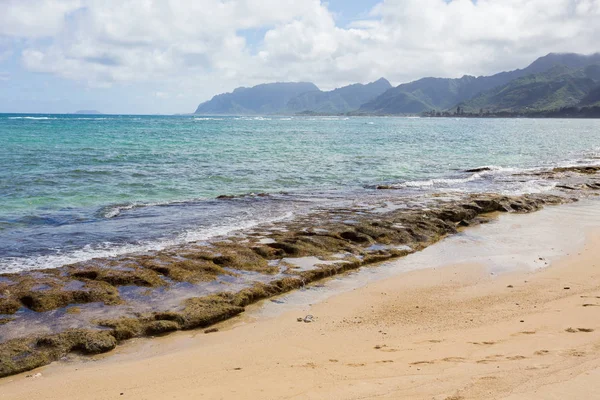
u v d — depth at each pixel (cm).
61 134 6962
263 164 3928
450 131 11906
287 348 916
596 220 2145
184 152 4678
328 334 989
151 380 784
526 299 1173
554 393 608
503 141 7906
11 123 10838
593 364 703
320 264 1428
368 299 1212
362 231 1741
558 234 1891
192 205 2262
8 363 848
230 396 682
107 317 1034
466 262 1530
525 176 3538
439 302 1179
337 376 740
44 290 1120
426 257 1588
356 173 3606
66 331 957
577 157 5328
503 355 789
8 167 3181
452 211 2081
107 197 2430
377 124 18788
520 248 1692
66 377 819
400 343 909
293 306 1171
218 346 945
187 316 1048
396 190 2822
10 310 1041
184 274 1276
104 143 5475
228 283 1254
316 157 4597
